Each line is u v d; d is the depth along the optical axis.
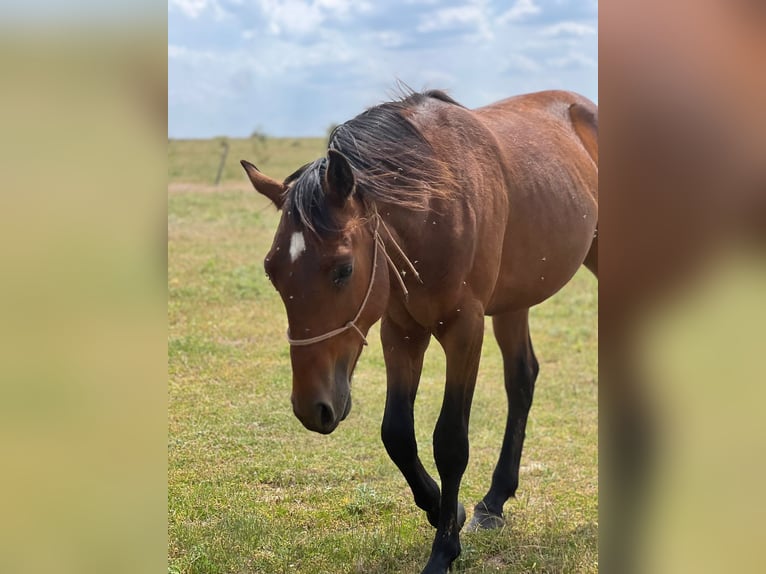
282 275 2.80
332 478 4.55
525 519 4.10
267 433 5.17
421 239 3.23
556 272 4.11
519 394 4.35
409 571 3.46
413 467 3.55
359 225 2.91
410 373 3.57
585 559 3.50
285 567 3.47
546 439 5.30
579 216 4.19
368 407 5.74
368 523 4.00
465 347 3.44
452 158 3.43
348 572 3.44
